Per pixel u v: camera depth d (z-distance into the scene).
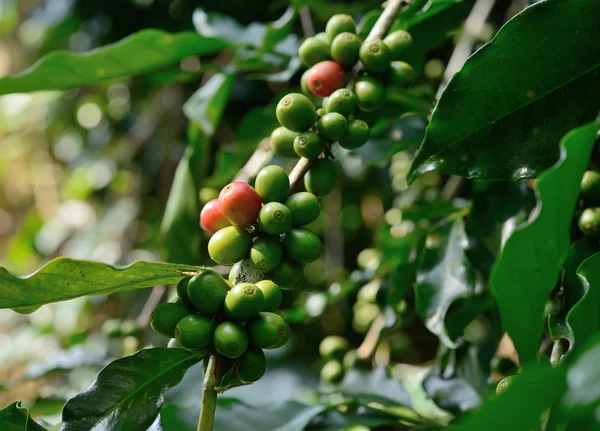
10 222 1.62
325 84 0.51
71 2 0.97
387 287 0.62
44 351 0.95
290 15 0.64
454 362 0.58
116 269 0.45
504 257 0.44
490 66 0.47
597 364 0.40
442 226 0.57
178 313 0.46
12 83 0.59
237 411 0.57
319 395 0.63
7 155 1.51
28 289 0.45
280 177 0.47
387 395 0.60
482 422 0.39
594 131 0.42
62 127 1.30
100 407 0.46
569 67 0.47
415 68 0.63
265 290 0.46
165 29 0.95
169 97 0.99
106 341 0.73
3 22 1.30
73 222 1.25
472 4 0.69
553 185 0.43
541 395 0.39
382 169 0.89
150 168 1.06
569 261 0.49
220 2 0.91
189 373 0.63
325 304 0.66
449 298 0.55
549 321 0.48
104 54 0.60
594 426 0.40
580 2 0.46
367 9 0.69
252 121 0.67
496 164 0.48
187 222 0.67
